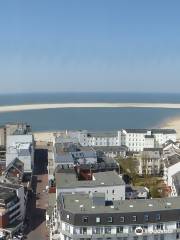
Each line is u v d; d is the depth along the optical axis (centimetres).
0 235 19600
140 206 16975
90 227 16012
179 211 16525
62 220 16438
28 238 19788
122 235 16062
